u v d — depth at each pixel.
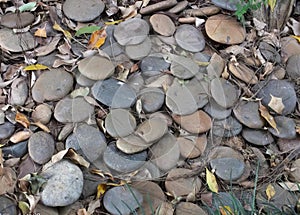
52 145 0.95
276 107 1.01
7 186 0.90
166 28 1.09
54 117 0.99
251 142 0.99
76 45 1.08
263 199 0.92
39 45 1.09
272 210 0.89
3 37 1.08
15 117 0.99
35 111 0.99
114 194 0.90
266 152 0.98
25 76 1.04
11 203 0.87
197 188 0.93
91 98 1.00
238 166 0.95
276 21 1.13
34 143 0.95
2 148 0.95
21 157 0.95
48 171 0.90
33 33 1.10
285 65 1.09
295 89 1.06
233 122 1.00
